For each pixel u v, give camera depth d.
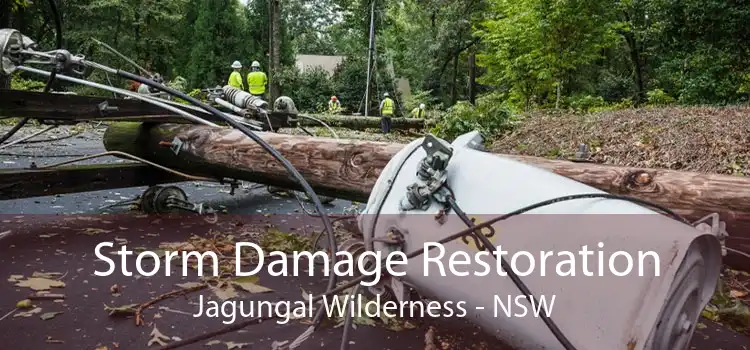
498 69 21.86
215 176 5.12
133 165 5.04
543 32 17.48
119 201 5.57
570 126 11.41
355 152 3.94
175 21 33.41
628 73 31.19
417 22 35.69
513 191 2.11
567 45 17.78
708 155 8.04
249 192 6.62
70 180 4.54
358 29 41.72
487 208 2.12
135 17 31.52
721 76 15.82
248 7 41.78
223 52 40.34
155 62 34.47
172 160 5.05
